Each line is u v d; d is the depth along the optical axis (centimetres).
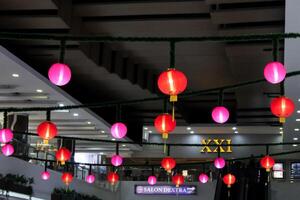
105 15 1162
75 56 1288
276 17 1062
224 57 1433
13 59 1130
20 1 1017
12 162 1395
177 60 1486
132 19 1182
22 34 504
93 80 1584
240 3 1047
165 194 2191
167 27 1208
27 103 1500
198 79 1689
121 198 2223
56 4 1041
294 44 955
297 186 2028
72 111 1602
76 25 1168
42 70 1413
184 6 1093
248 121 2112
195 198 2164
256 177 2002
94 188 1978
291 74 637
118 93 1755
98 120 1727
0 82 1299
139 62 1522
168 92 550
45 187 1575
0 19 1104
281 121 640
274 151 2350
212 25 1177
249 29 1122
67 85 1627
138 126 2172
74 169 1816
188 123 2170
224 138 2405
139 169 2255
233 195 1950
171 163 1128
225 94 1873
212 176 2191
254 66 1372
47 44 1242
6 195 1317
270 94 1703
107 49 1372
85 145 2177
